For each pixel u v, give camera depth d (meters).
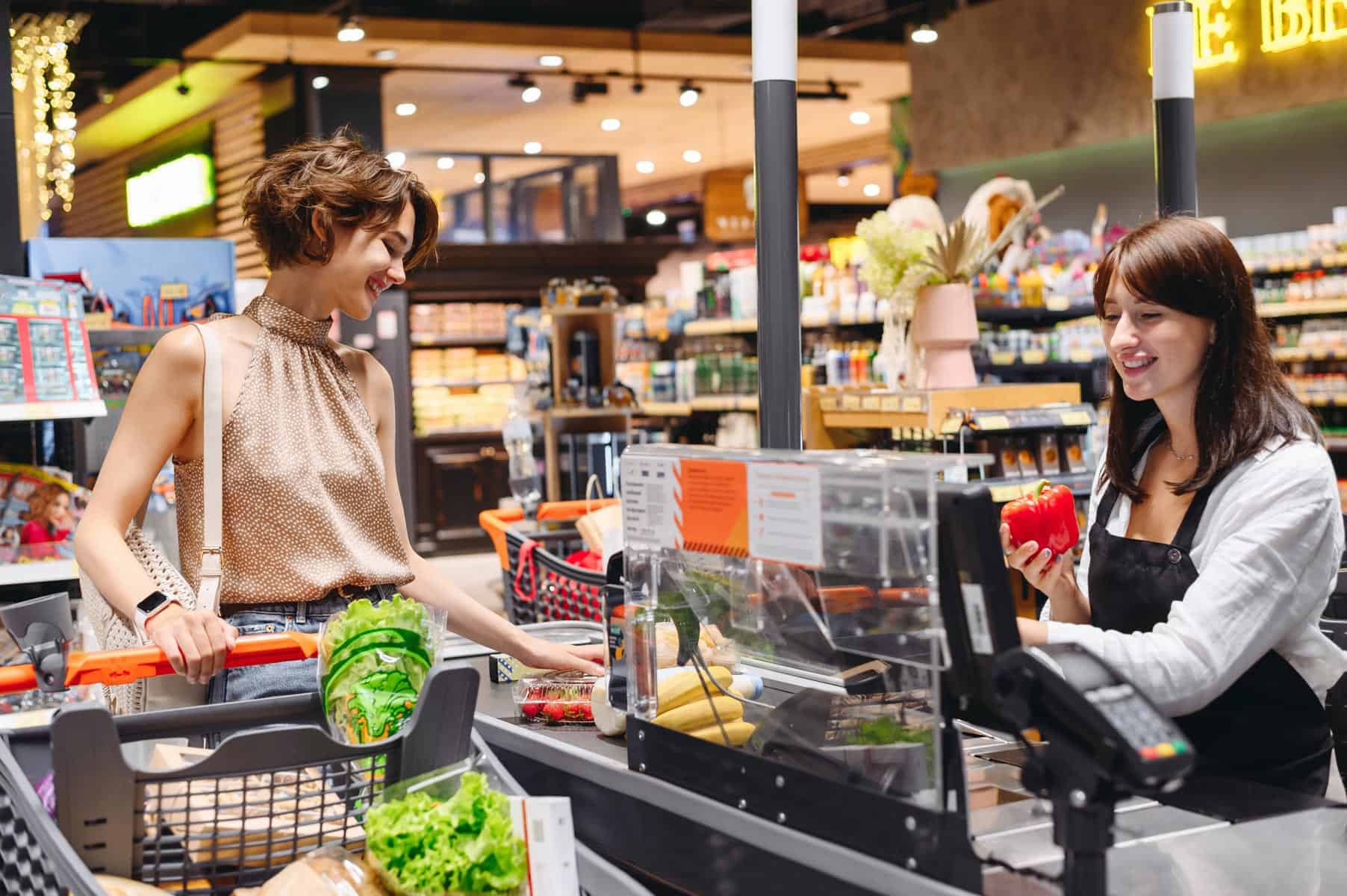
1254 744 1.84
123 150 16.64
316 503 1.86
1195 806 1.52
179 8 11.81
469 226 17.44
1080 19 9.71
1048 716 1.12
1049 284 7.09
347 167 1.86
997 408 5.11
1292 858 1.33
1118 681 1.13
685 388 9.99
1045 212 10.59
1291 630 1.81
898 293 5.23
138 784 1.36
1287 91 8.20
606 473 6.09
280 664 1.86
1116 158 9.98
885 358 5.74
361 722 1.51
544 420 8.10
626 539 1.60
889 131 16.27
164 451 1.84
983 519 1.18
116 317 4.90
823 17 13.49
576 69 13.41
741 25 13.07
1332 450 7.71
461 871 1.33
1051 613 2.09
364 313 1.94
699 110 15.48
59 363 3.90
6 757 1.44
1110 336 1.93
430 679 1.45
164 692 1.84
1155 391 1.87
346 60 12.62
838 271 7.84
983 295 6.61
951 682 1.21
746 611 1.44
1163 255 1.82
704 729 1.51
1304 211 8.68
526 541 3.27
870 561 1.28
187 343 1.84
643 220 22.80
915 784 1.24
